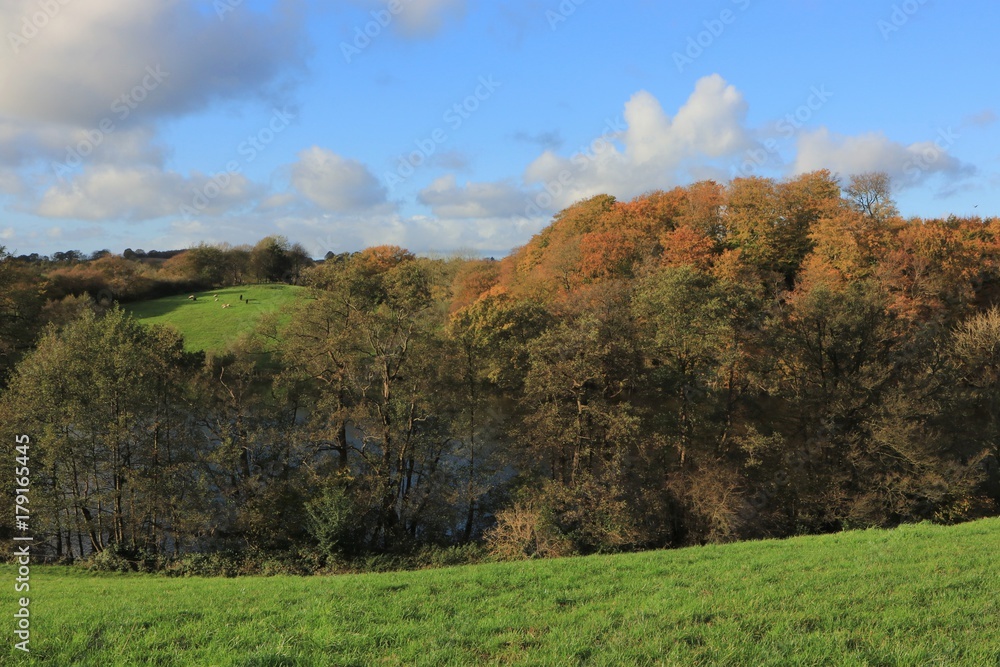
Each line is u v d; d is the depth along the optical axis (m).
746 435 38.34
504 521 35.47
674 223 74.19
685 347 38.00
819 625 10.31
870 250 55.06
